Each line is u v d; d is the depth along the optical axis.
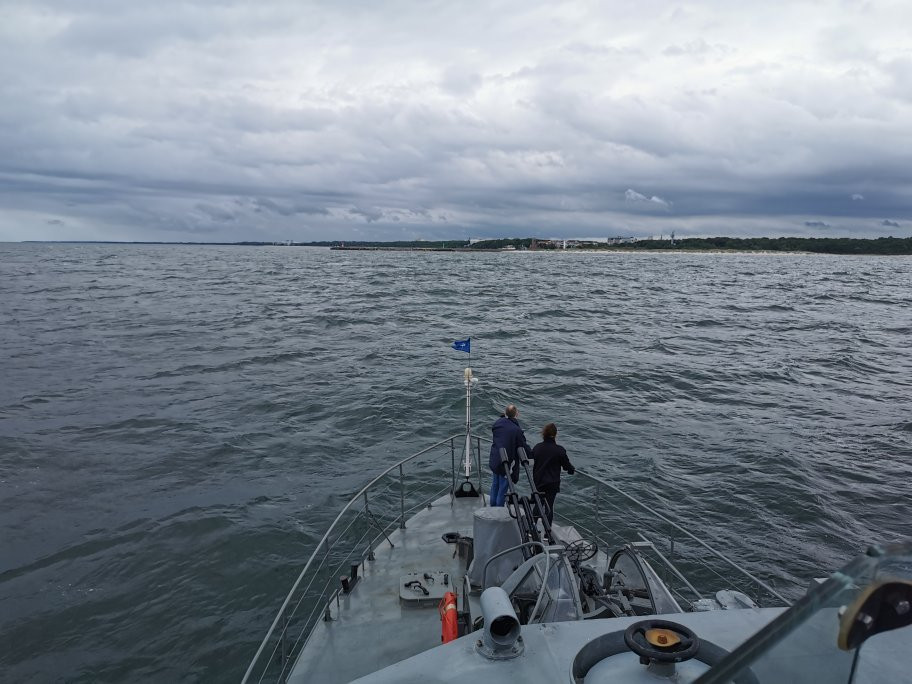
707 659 3.28
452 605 5.54
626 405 23.81
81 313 50.12
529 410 22.98
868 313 59.81
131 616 10.62
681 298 72.75
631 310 58.75
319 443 19.03
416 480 16.27
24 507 14.49
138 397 24.06
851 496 15.54
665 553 12.91
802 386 27.36
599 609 5.31
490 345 37.16
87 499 14.94
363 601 7.44
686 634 3.29
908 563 1.85
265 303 59.38
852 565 1.88
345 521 14.04
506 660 3.65
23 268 112.44
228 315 49.56
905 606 1.88
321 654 6.59
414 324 45.97
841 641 1.89
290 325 44.34
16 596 11.16
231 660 9.60
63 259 157.88
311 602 10.99
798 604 1.97
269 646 9.88
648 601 5.86
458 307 58.41
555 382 27.28
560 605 4.97
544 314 54.06
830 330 46.88
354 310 54.25
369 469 17.05
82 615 10.65
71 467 16.84
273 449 18.44
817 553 13.08
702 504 15.02
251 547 12.75
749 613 4.07
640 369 30.31
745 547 13.20
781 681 2.02
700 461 17.69
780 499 15.27
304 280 94.25
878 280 119.25
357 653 6.59
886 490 15.90
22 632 10.23
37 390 24.98
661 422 21.56
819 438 19.86
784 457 17.91
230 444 18.69
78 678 9.27
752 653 2.03
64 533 13.30
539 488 8.28
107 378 27.20
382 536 9.19
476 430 20.53
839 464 17.56
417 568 8.14
